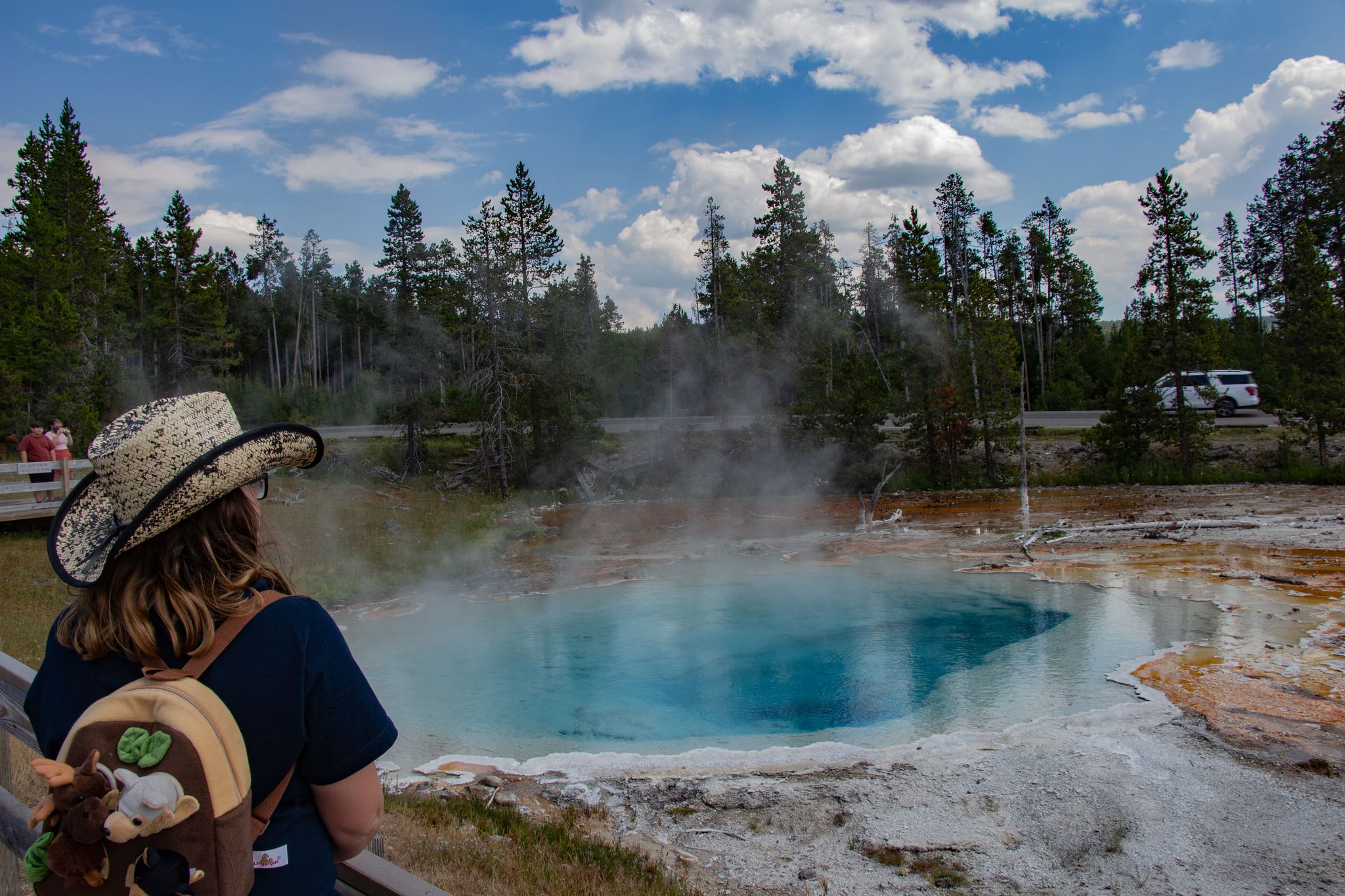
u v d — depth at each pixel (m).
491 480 32.75
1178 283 27.41
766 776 7.85
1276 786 7.14
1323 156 39.91
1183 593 13.93
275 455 1.47
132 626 1.28
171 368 38.28
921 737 8.72
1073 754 7.93
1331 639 11.13
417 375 34.19
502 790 7.76
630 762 8.30
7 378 27.19
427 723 9.73
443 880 5.30
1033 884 5.98
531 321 34.44
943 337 30.33
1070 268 62.31
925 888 5.98
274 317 68.00
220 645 1.33
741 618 13.79
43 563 15.26
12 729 2.81
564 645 12.75
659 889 5.63
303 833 1.41
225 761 1.23
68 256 37.50
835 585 15.92
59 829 1.21
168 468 1.31
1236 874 5.95
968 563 17.30
